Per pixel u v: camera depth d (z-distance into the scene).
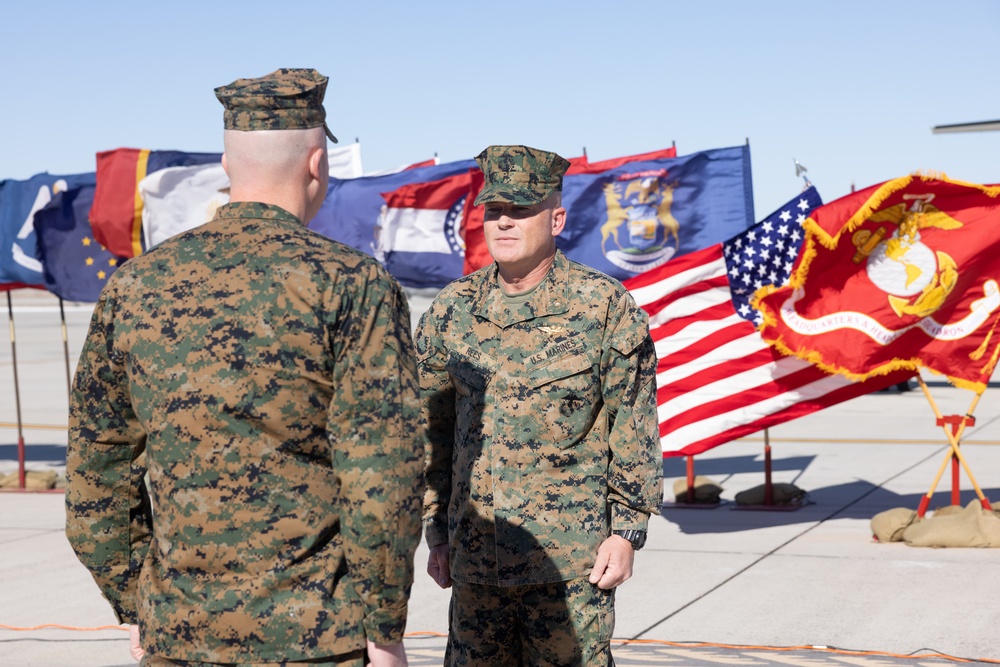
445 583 3.36
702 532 8.27
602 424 3.19
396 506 2.07
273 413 2.09
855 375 7.57
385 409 2.10
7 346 36.88
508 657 3.22
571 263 3.26
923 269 7.45
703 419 8.16
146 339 2.15
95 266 11.26
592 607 3.11
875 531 7.75
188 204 10.99
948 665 4.91
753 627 5.67
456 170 10.23
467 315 3.27
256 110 2.22
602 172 10.13
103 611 6.38
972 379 7.54
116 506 2.30
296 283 2.12
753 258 7.95
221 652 2.08
